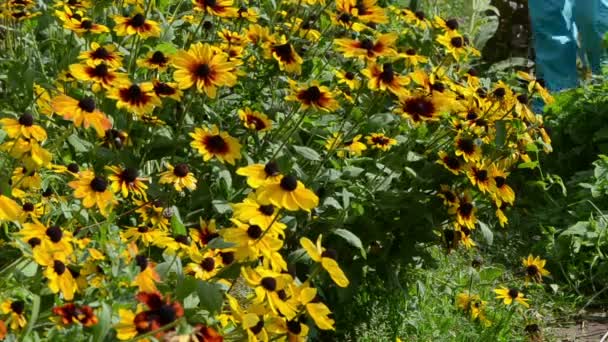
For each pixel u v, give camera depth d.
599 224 6.73
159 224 4.14
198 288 3.20
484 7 8.54
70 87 4.88
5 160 3.82
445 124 5.34
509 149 5.41
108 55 4.52
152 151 4.75
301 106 4.73
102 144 4.73
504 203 5.51
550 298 6.21
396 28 7.03
